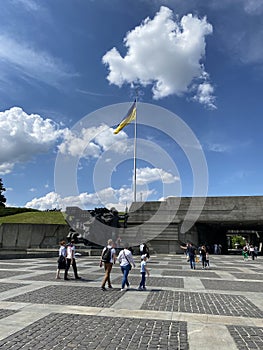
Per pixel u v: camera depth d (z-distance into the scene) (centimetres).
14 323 673
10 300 909
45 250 3647
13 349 526
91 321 699
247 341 588
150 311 805
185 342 574
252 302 967
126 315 759
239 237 12069
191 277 1616
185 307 864
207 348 546
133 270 1916
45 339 575
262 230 7119
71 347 538
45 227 4197
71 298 955
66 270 1402
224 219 4691
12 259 2614
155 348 541
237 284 1388
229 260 3400
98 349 532
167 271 1912
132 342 568
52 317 726
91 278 1467
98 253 3334
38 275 1523
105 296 1005
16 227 4197
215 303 933
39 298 944
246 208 4653
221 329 661
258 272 1998
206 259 2317
